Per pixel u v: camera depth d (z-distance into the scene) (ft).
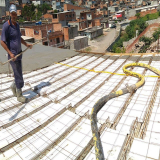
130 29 115.75
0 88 15.31
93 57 23.98
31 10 162.50
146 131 9.29
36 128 10.06
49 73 18.94
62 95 13.84
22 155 8.34
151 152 7.97
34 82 16.40
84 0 257.14
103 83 15.75
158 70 16.26
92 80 16.66
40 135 9.60
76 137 9.27
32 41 79.71
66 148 8.62
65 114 11.32
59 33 90.74
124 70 17.26
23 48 29.22
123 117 10.57
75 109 11.88
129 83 15.23
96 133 8.98
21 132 9.78
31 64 21.67
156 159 7.61
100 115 10.81
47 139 9.29
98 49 103.81
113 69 18.80
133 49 83.71
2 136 9.51
